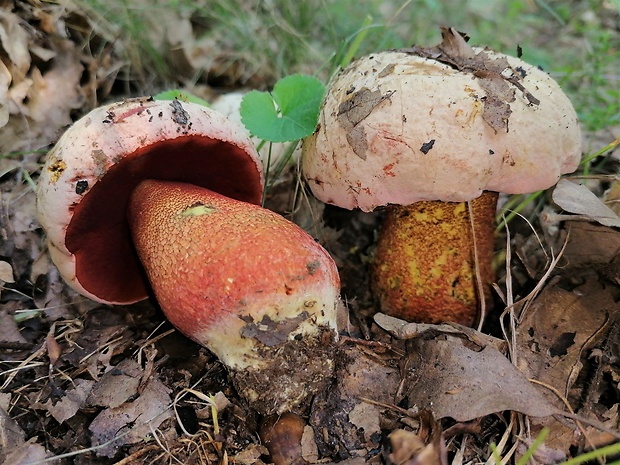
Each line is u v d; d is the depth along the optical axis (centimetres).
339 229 27
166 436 17
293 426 17
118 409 18
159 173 20
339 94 19
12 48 26
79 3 29
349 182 18
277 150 27
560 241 22
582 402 18
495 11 42
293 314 15
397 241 21
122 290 22
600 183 26
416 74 18
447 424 17
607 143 30
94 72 29
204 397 18
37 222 24
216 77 36
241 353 16
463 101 17
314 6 37
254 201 23
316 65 36
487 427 17
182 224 17
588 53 34
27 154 26
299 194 27
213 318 16
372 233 27
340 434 17
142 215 19
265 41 35
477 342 19
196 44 35
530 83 18
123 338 21
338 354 18
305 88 21
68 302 23
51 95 28
